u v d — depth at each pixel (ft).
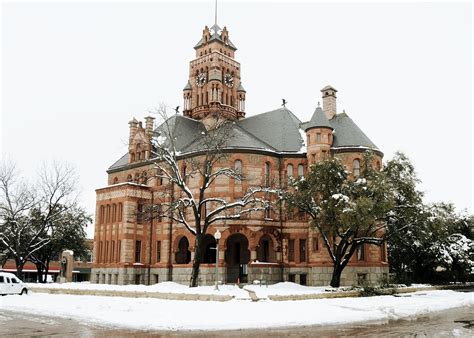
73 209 245.86
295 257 173.88
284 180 178.91
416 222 152.76
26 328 71.31
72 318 84.84
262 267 167.53
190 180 182.70
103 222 203.21
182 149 198.49
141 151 210.79
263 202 148.46
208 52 239.91
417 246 185.16
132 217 193.16
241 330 70.59
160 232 193.06
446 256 183.32
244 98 241.76
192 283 138.41
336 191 140.05
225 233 169.37
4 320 82.02
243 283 167.12
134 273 189.37
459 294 150.41
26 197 214.69
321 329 72.02
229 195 172.24
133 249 191.93
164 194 180.34
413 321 83.30
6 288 134.21
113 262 193.36
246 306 93.30
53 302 113.29
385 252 177.88
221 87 229.66
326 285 166.61
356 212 126.72
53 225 224.33
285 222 176.45
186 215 183.11
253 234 168.86
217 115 189.88
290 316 82.79
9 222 212.84
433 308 107.86
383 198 135.54
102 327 72.90
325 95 198.39
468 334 66.64
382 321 82.99
